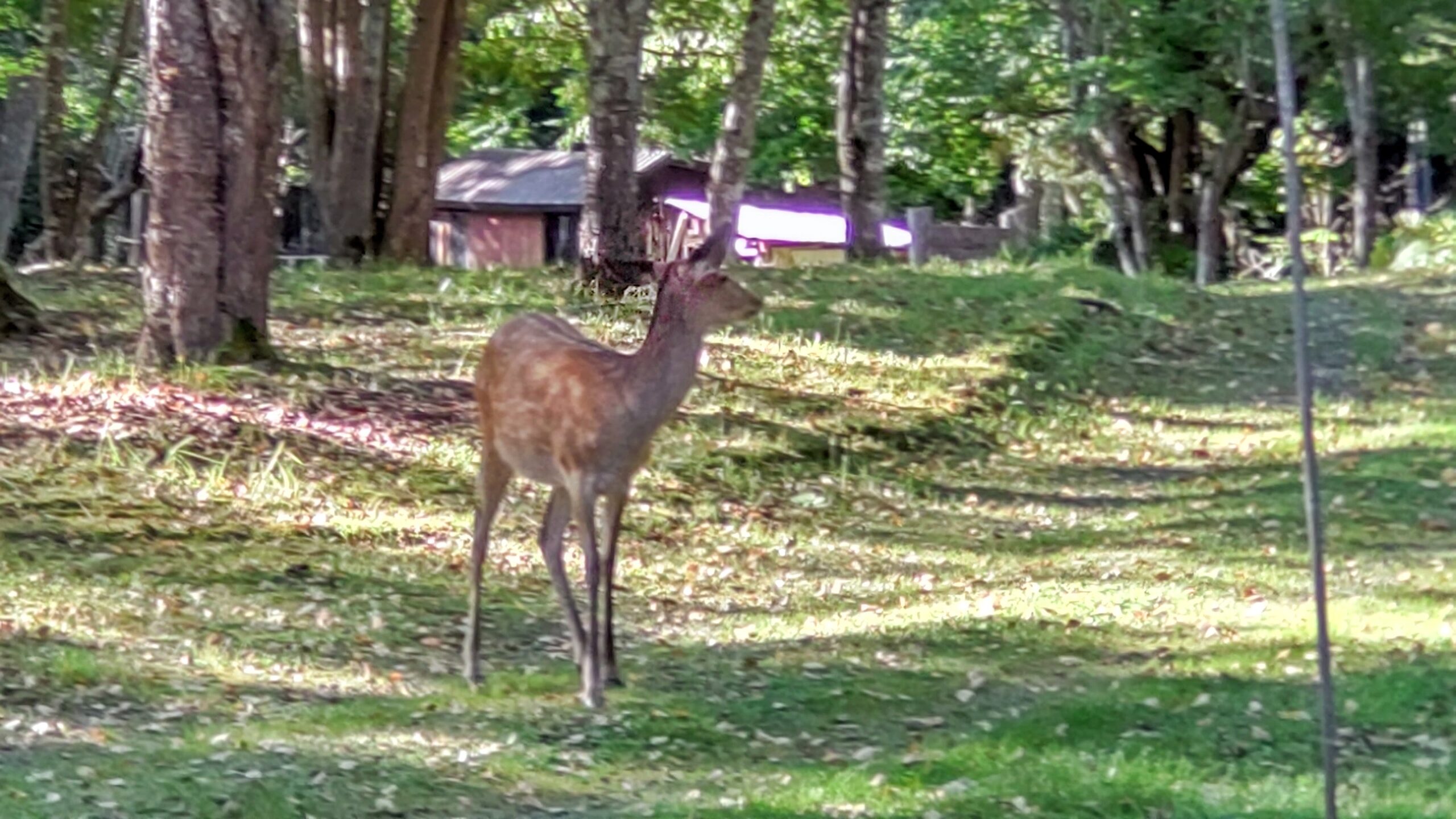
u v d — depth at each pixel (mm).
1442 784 6617
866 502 12719
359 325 15875
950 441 14289
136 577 9555
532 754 7324
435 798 6758
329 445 12133
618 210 17469
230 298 13219
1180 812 6422
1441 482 12312
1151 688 7980
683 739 7625
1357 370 16000
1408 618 9227
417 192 22062
